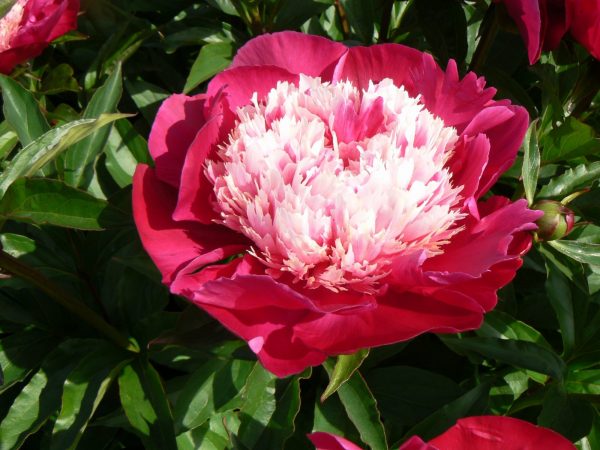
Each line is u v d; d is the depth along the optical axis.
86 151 0.47
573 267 0.44
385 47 0.43
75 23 0.55
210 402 0.43
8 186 0.39
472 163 0.39
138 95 0.55
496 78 0.53
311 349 0.36
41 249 0.49
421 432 0.44
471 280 0.36
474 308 0.35
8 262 0.43
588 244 0.43
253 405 0.42
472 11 0.61
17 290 0.50
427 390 0.48
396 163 0.38
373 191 0.37
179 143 0.41
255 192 0.38
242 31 0.63
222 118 0.41
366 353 0.38
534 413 0.49
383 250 0.37
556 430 0.43
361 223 0.36
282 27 0.58
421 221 0.37
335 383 0.37
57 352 0.47
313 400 0.49
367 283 0.37
